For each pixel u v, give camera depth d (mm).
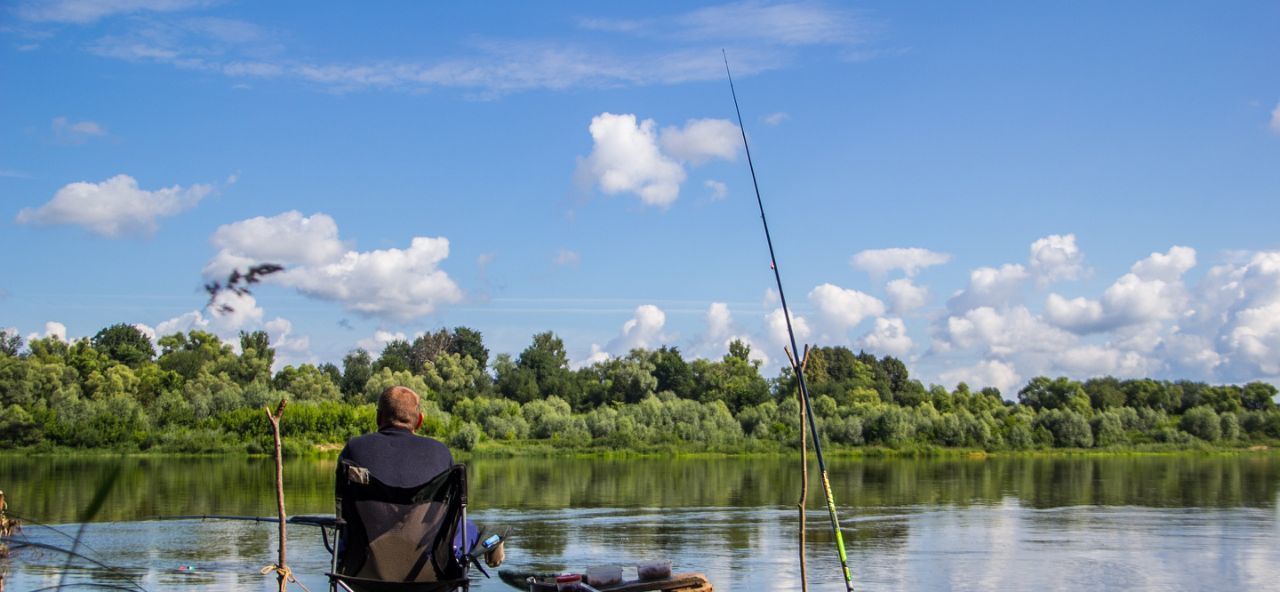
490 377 102500
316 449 52562
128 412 54062
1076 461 65000
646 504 28562
